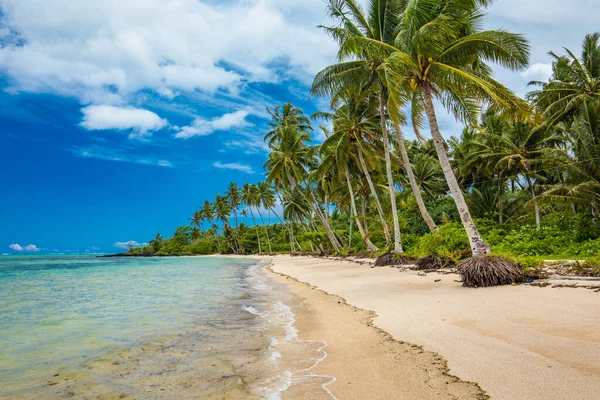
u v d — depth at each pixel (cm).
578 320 588
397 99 1365
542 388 364
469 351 495
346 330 684
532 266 1067
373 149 2730
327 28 1858
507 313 677
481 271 1007
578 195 2139
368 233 3094
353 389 405
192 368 512
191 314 949
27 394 433
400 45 1455
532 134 2784
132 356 581
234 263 4541
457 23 1361
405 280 1322
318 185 4181
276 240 8150
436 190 4166
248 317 894
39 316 951
